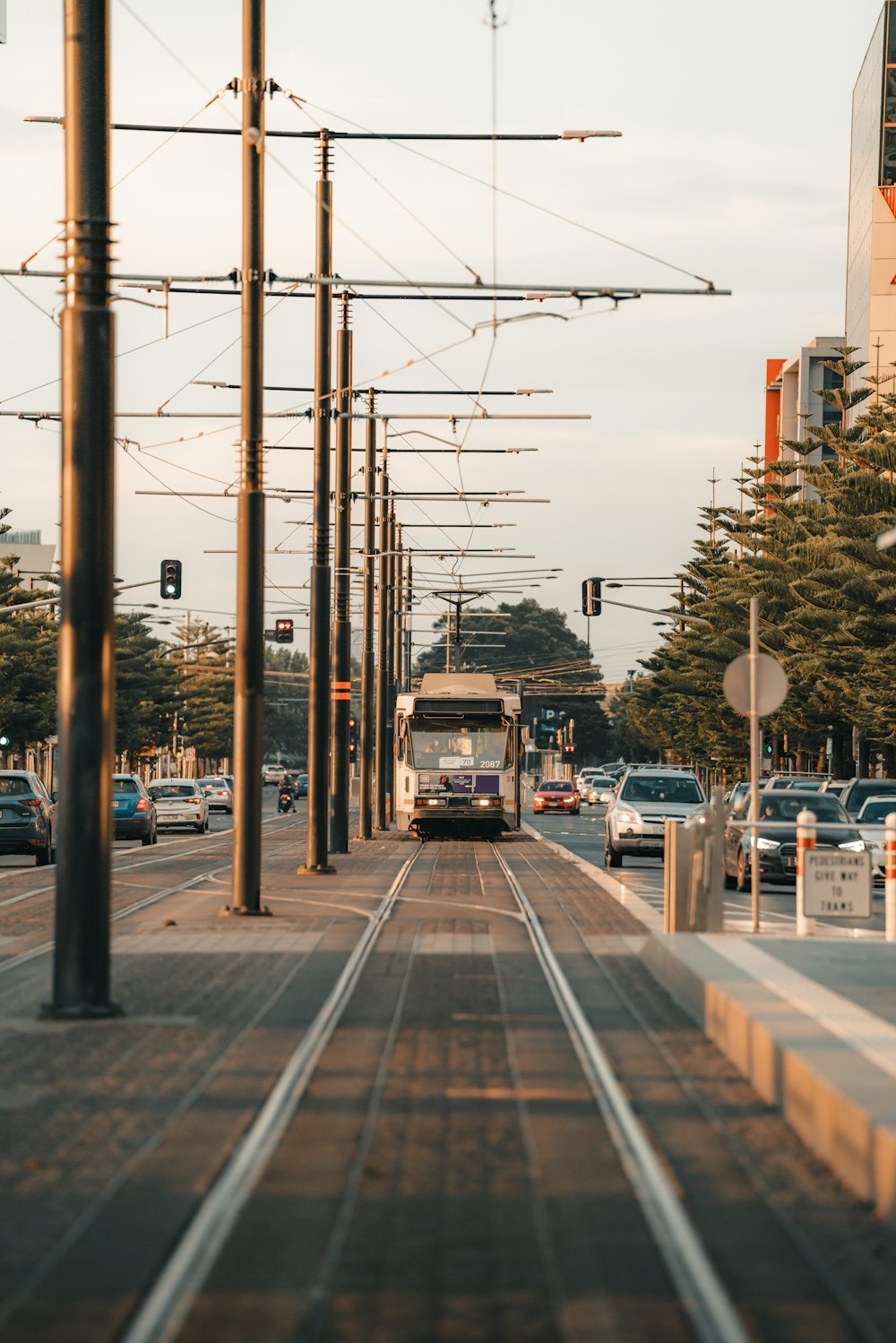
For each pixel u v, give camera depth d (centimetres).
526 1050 1756
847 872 2725
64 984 1952
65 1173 1211
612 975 2425
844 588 6862
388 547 9606
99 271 1978
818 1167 1248
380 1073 1619
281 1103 1457
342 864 5422
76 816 1945
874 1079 1295
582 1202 1143
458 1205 1135
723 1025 1766
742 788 6656
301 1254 1021
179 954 2648
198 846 6900
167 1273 973
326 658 4897
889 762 9388
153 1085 1535
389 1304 927
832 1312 923
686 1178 1218
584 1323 897
